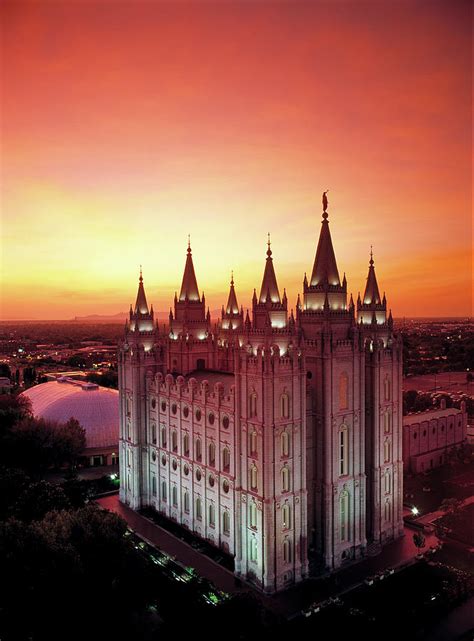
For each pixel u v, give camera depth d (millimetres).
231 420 83750
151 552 87562
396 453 93188
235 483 81312
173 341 112312
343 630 63469
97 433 144625
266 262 90312
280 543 76875
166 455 102125
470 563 82812
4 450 125750
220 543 88625
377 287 95062
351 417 85625
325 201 87000
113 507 109562
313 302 86688
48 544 66562
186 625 61906
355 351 85562
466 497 110938
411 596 73812
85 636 63469
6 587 62094
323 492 82938
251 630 60750
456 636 65062
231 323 118562
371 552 87188
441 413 140500
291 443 78562
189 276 113500
